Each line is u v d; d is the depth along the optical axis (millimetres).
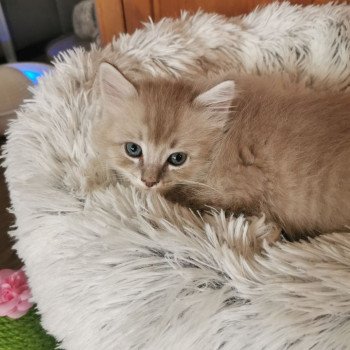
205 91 196
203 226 172
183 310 146
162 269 157
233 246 162
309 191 186
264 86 216
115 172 207
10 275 229
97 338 163
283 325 135
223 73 251
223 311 142
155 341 147
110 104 203
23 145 216
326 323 135
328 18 281
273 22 286
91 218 172
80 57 259
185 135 195
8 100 345
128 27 326
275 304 140
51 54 441
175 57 271
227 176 199
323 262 152
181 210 181
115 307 158
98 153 209
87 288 164
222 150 200
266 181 193
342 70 276
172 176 198
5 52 448
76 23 442
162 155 194
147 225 167
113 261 161
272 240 172
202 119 198
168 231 165
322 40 280
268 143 191
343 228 184
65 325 175
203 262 157
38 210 186
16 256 282
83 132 219
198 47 276
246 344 138
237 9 320
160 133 192
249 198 198
